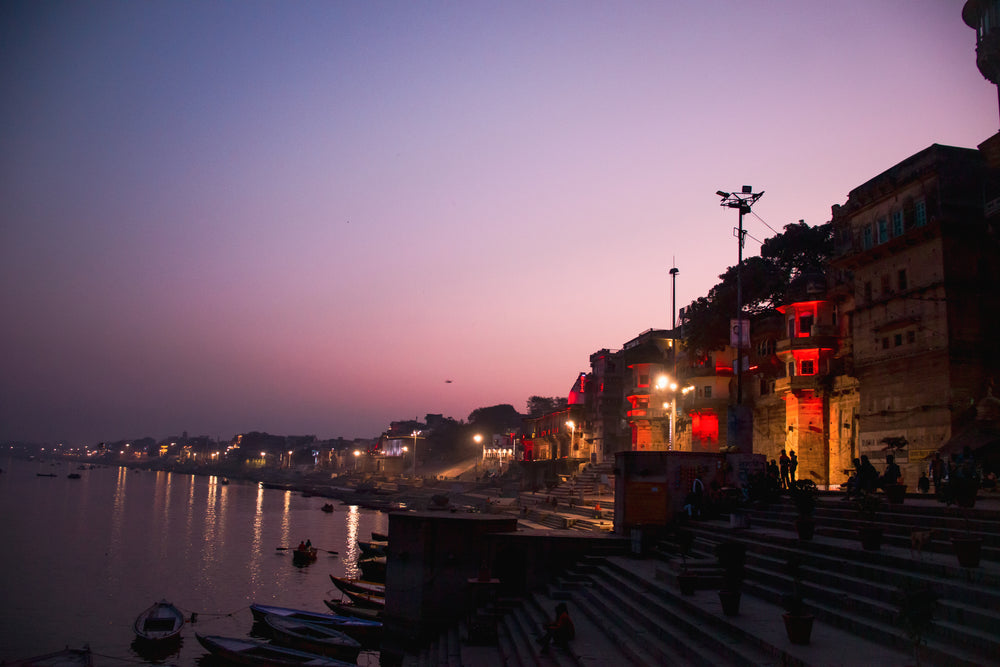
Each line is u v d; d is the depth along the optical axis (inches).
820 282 1720.0
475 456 5526.6
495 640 769.6
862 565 539.5
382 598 1268.5
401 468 6087.6
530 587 904.3
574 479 2471.7
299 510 3700.8
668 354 2600.9
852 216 1530.5
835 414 1635.1
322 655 944.9
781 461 1013.8
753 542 727.1
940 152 1284.4
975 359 1215.6
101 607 1316.4
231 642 959.0
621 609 664.4
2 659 988.6
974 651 377.7
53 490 5221.5
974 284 1240.2
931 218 1277.1
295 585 1547.7
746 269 2181.3
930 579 473.1
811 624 424.2
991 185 1288.1
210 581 1584.6
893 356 1346.0
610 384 2896.2
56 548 2042.3
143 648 1055.0
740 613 518.9
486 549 946.7
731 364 2149.4
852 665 378.9
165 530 2605.8
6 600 1339.8
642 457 1008.9
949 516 637.9
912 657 393.7
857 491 829.8
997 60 1155.9
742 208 1247.5
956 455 921.5
